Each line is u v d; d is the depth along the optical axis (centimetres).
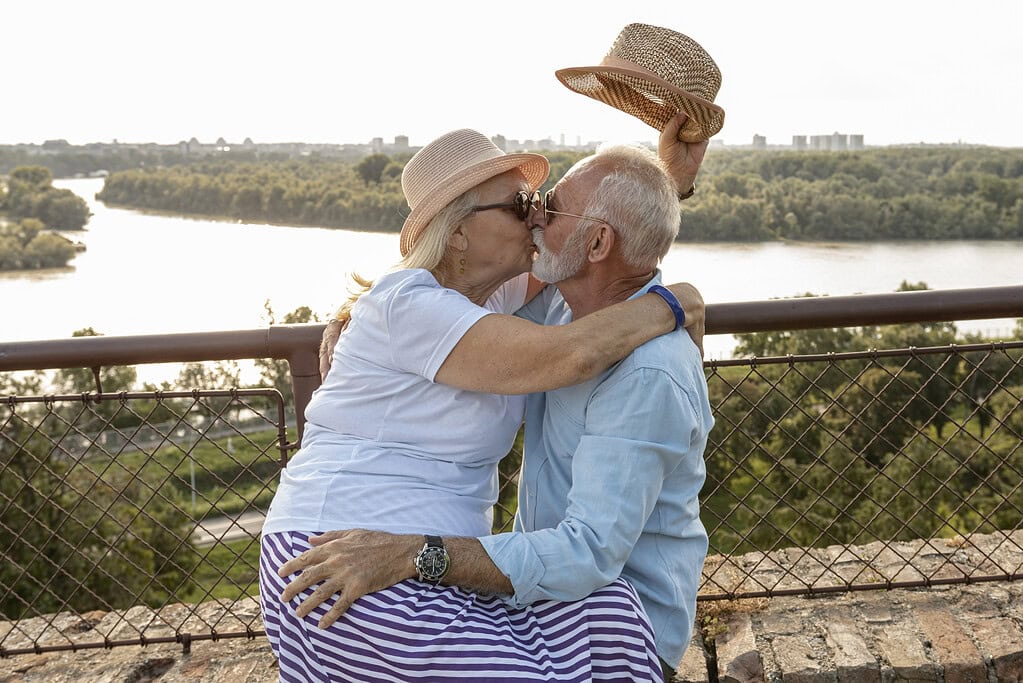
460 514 154
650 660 142
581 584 142
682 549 161
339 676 142
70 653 230
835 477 233
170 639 229
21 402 218
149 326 4919
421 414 153
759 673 203
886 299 204
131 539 1074
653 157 158
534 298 188
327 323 202
